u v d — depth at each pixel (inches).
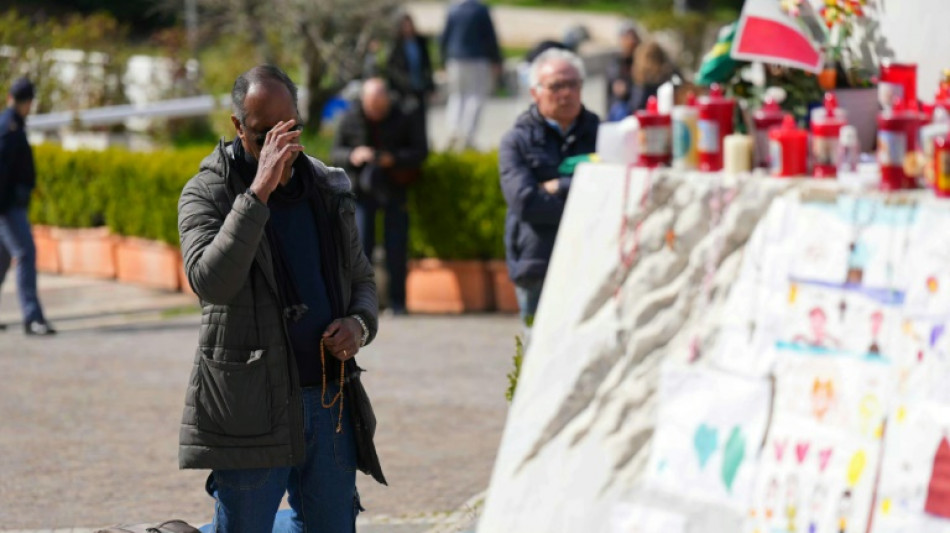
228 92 1774.1
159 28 2923.2
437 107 2289.6
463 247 1111.0
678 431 335.6
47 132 1712.6
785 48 367.9
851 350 313.4
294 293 421.4
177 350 1000.2
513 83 2283.5
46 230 1370.6
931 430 300.5
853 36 454.6
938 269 301.9
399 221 1093.8
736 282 330.3
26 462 727.1
